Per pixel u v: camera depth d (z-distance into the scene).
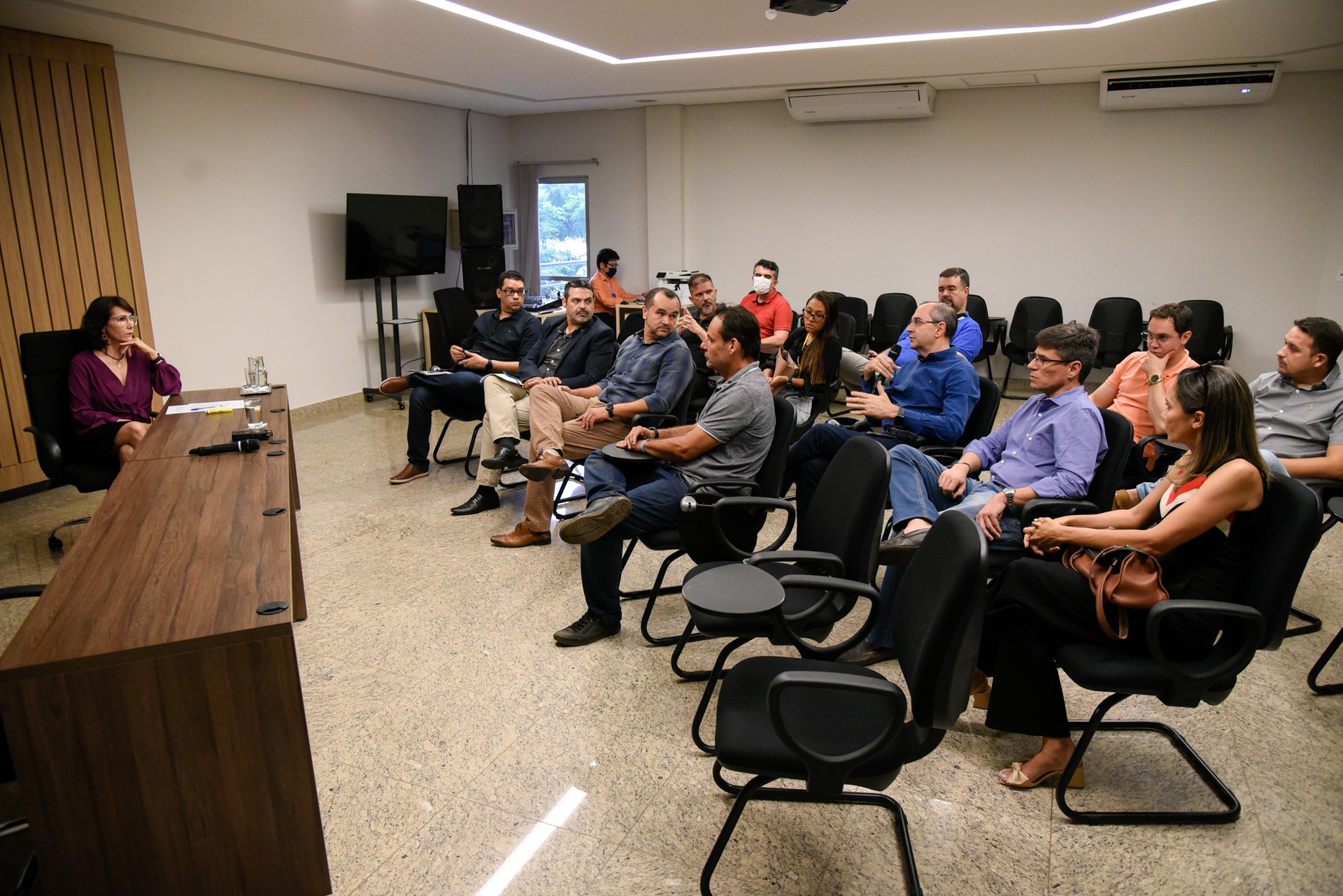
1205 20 4.61
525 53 5.43
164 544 2.04
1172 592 1.96
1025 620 2.05
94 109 4.88
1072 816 1.99
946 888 1.80
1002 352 7.11
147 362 4.15
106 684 1.49
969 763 2.22
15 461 4.61
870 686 1.49
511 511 4.26
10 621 3.07
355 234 6.62
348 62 5.58
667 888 1.81
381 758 2.27
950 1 4.18
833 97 6.91
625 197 8.46
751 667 1.88
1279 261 6.38
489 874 1.86
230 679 1.55
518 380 4.45
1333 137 6.07
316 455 5.36
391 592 3.31
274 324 6.33
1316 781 2.14
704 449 2.77
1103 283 6.93
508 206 8.86
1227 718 2.42
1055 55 5.59
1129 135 6.62
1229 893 1.77
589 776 2.19
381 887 1.83
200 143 5.65
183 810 1.58
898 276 7.56
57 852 1.53
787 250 7.90
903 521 2.76
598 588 2.84
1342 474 2.88
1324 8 4.34
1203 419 1.92
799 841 1.95
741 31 4.88
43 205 4.67
